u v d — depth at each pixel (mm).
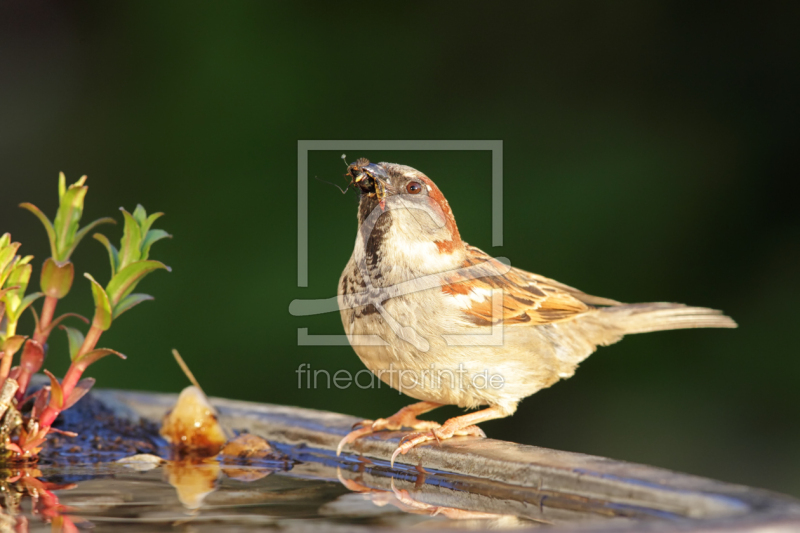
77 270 12750
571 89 13742
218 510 3893
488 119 13578
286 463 5285
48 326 5172
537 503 4027
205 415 5660
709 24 13719
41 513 3816
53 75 14609
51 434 5586
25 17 15109
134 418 6152
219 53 13445
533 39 13875
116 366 11750
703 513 3521
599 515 3730
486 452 4656
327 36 13570
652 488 3707
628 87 13688
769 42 13516
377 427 5699
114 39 13953
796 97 13219
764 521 3031
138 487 4453
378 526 3539
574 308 6746
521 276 6773
